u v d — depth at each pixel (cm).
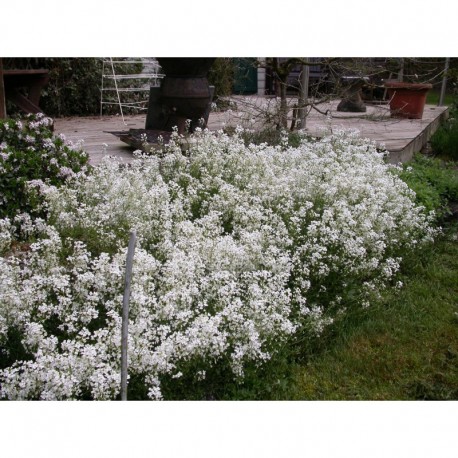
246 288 427
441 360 405
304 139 824
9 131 574
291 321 416
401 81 1456
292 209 552
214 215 498
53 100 1265
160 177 581
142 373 336
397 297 496
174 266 392
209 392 353
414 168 827
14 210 523
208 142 691
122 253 407
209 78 1366
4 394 303
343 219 507
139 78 1392
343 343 424
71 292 411
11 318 352
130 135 865
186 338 331
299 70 1548
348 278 480
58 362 310
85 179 571
